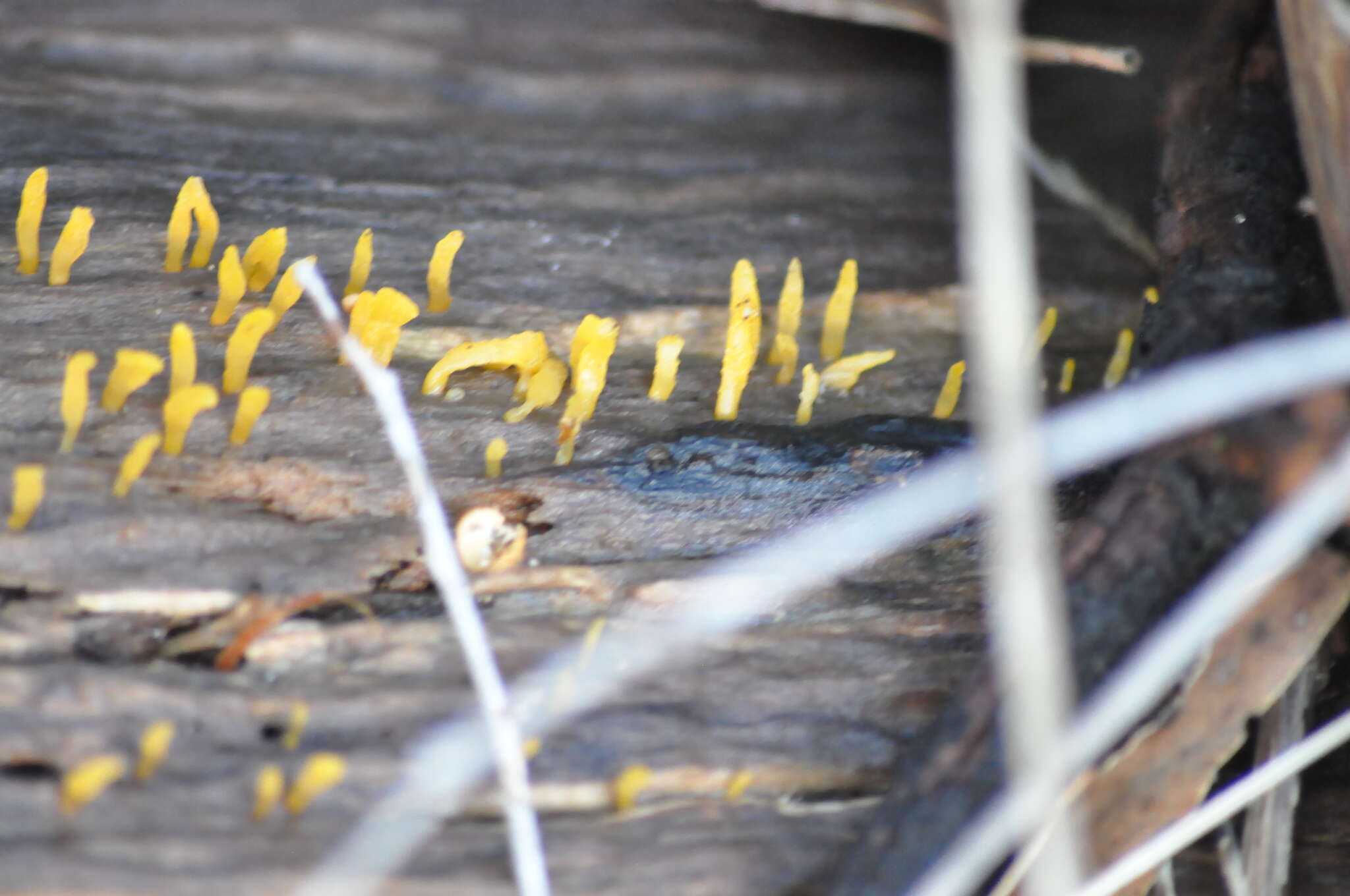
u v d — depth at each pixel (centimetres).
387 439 31
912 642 31
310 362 32
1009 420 28
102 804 29
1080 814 30
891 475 32
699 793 30
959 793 29
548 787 30
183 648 30
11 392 31
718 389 32
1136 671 28
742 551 31
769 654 30
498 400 32
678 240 34
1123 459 31
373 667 30
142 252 33
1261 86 33
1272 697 30
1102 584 30
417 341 32
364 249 32
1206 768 30
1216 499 30
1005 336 28
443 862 29
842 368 32
